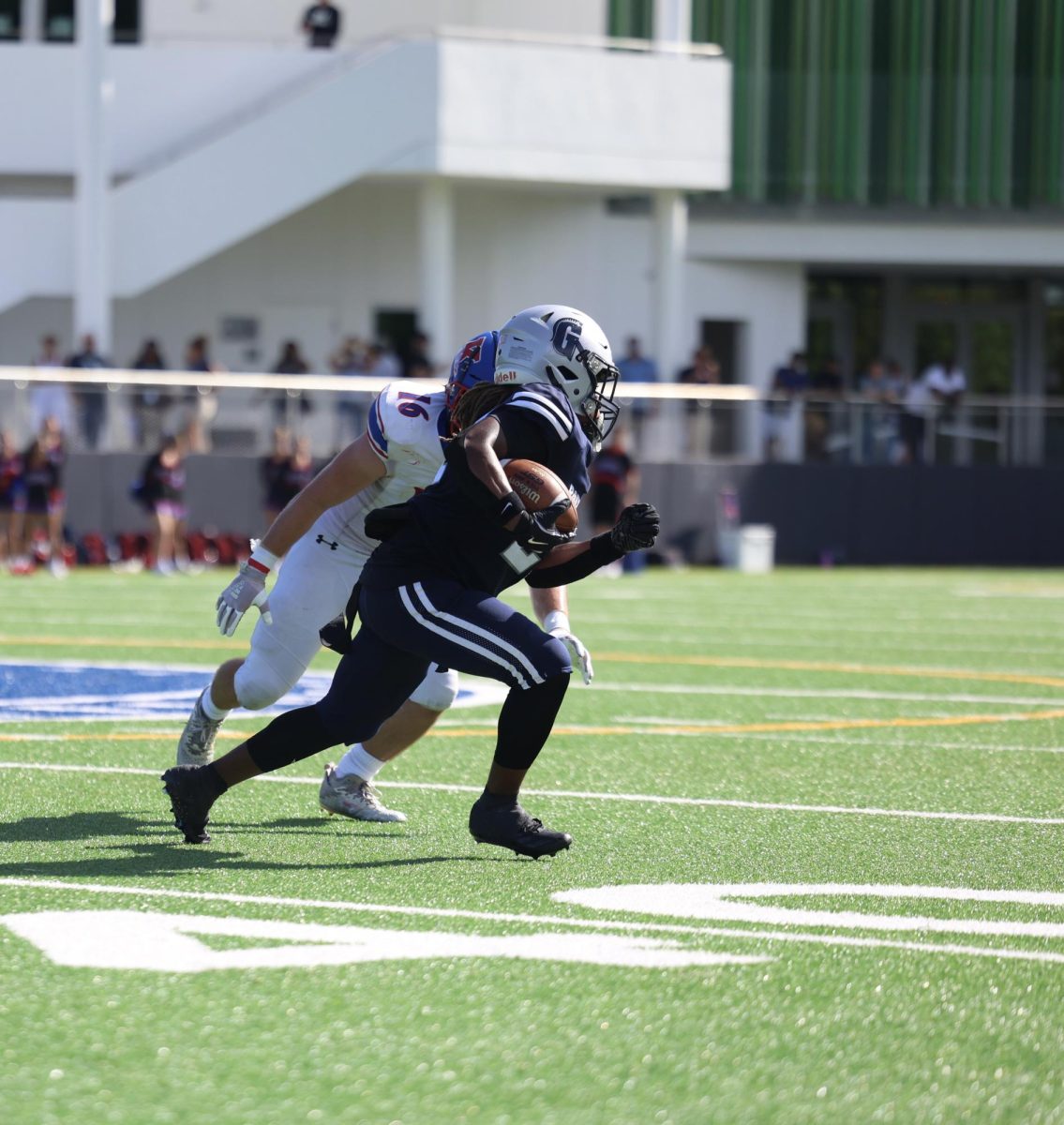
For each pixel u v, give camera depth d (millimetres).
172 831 22844
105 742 30312
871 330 113000
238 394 78875
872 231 104438
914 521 91750
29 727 32031
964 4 103375
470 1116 12898
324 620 22906
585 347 20703
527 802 25578
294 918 18219
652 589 73312
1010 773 28969
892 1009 15570
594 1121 12844
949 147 103688
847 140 103375
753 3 102250
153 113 92500
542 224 101875
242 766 21469
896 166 103625
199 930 17656
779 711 36719
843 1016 15328
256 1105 13008
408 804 25234
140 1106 12953
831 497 90250
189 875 20172
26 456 73250
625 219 103062
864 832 23609
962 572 88375
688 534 87812
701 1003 15586
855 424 90938
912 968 16828
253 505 79125
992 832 23781
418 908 18719
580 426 20766
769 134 103000
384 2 104438
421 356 87812
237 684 23172
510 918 18391
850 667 45562
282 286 100625
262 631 22984
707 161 94000
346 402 80125
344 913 18453
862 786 27531
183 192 89562
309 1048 14219
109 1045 14203
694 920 18484
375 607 20266
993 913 19047
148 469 74312
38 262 89062
